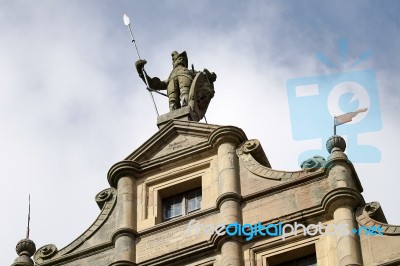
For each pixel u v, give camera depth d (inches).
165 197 1520.7
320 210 1411.2
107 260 1477.6
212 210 1461.6
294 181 1448.1
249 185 1471.5
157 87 1672.0
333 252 1379.2
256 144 1508.4
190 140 1550.2
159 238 1466.5
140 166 1539.1
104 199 1531.7
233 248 1414.9
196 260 1433.3
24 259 1503.4
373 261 1354.6
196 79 1624.0
